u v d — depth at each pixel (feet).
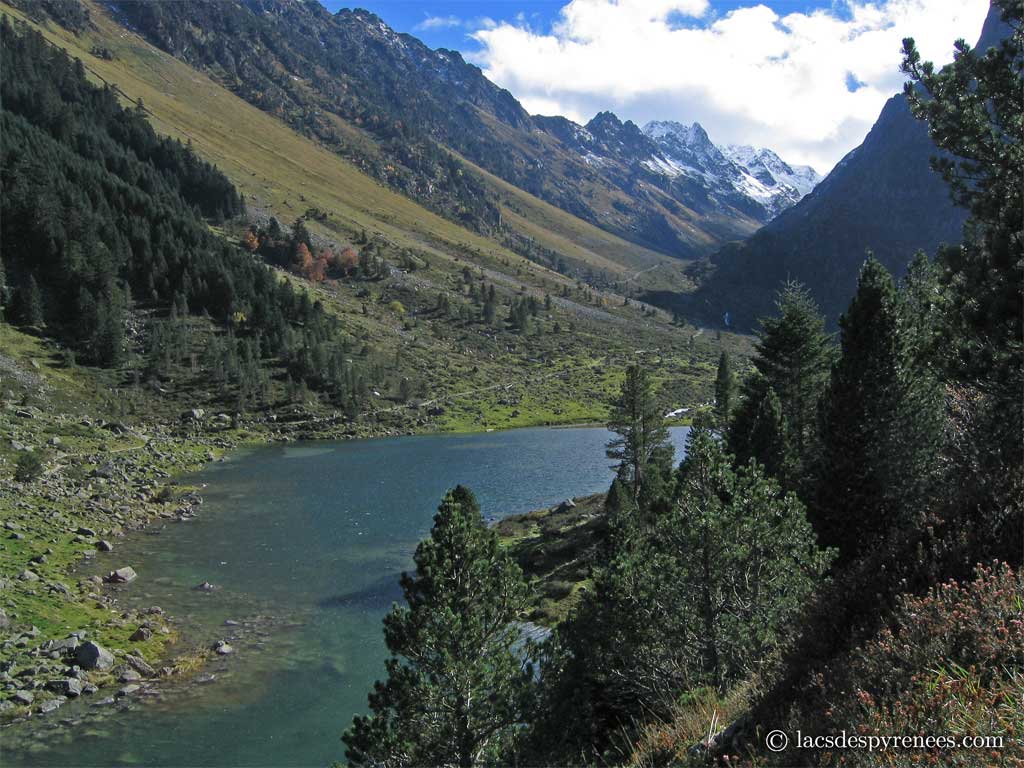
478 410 515.91
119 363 424.05
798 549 56.39
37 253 472.03
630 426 186.91
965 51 49.42
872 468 81.51
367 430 436.76
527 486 262.26
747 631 50.29
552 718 52.11
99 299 445.37
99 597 124.26
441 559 56.59
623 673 54.39
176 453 319.47
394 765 50.06
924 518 30.27
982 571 21.94
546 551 152.46
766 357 149.69
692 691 41.98
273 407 441.68
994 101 48.88
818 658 26.40
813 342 145.59
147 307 507.30
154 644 106.83
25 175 519.19
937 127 50.26
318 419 438.81
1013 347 44.91
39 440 270.67
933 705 17.22
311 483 261.85
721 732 26.12
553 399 568.82
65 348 416.26
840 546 82.94
